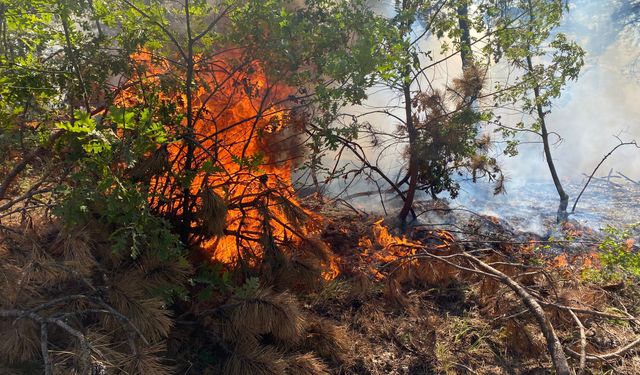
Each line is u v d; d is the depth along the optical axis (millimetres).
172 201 3709
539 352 4117
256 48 3969
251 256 3918
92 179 3182
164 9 3805
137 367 2805
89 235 3213
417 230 5812
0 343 2727
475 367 4105
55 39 3920
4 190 3412
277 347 3676
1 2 3748
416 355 4094
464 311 4668
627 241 6121
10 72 3623
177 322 3506
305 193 5730
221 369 3455
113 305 3057
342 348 3859
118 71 3627
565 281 4984
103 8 3822
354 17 4160
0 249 3111
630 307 4945
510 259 5344
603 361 4094
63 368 2652
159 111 3502
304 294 4250
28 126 3621
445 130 5516
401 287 4789
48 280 3021
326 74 3998
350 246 4938
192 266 3641
